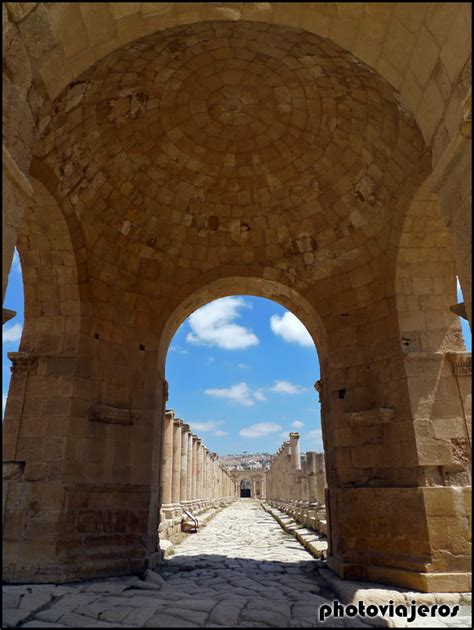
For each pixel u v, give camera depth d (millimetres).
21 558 7539
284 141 9359
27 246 8766
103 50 5121
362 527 8258
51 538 7668
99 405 8828
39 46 4590
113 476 8906
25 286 9141
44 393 8609
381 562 7777
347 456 9016
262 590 7152
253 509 41969
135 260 10281
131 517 8914
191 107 8664
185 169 9820
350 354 9648
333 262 10352
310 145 9266
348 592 6809
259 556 11000
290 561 10281
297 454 32344
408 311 8766
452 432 7910
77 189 8492
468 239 4348
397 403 8461
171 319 10852
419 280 8852
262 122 9031
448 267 8805
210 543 14117
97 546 8219
